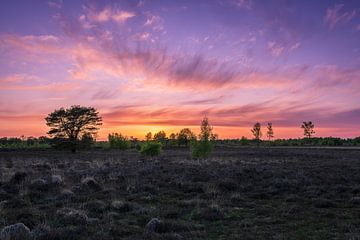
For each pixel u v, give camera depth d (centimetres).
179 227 1075
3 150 8619
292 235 1005
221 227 1107
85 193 1712
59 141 7506
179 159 4425
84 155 6209
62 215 1193
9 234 922
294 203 1520
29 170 2795
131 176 2361
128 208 1350
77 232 1000
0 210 1262
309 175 2466
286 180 2050
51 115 7562
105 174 2519
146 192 1734
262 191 1839
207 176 2359
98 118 7844
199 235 1005
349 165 3397
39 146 10319
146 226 1076
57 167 3150
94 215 1245
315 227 1101
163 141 12412
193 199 1537
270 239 965
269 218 1226
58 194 1667
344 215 1262
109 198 1592
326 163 3728
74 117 7600
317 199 1545
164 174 2512
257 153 6900
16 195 1648
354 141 14450
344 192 1778
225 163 3650
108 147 8950
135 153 7044
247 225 1131
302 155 5975
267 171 2688
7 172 2633
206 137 4478
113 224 1084
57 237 948
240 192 1822
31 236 928
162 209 1366
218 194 1730
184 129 11369
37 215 1212
